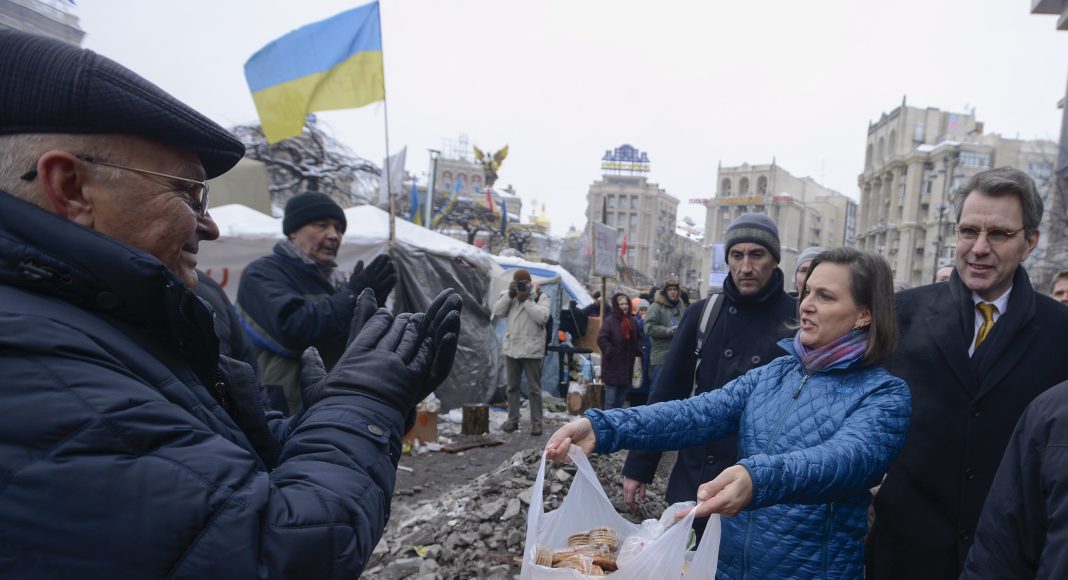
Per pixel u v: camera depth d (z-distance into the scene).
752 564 1.53
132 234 0.80
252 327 2.91
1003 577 1.27
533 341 6.50
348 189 20.30
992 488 1.34
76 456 0.60
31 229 0.71
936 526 1.75
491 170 60.81
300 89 5.50
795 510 1.48
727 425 1.73
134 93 0.75
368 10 5.45
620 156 93.44
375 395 0.92
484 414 6.30
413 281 6.94
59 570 0.59
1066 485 1.11
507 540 3.13
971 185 1.83
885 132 70.06
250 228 6.37
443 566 2.98
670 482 2.42
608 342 7.06
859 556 1.49
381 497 0.85
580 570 1.24
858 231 78.00
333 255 3.22
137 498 0.61
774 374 1.70
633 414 1.61
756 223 2.34
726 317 2.45
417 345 1.02
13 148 0.74
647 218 92.50
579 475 1.49
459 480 5.04
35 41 0.74
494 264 9.72
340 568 0.73
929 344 1.85
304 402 1.06
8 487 0.58
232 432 0.93
